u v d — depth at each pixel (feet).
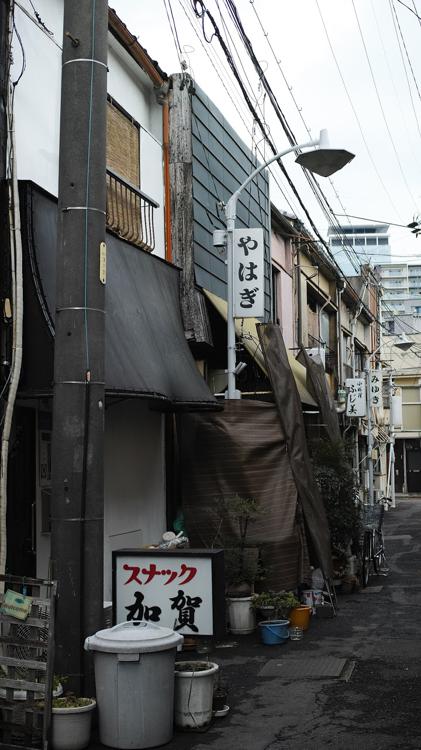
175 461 38.37
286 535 36.35
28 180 24.62
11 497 25.09
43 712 17.92
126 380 25.40
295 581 36.42
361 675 25.86
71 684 19.66
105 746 18.70
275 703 22.74
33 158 27.55
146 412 36.29
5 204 23.91
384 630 33.47
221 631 22.82
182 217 39.68
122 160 35.78
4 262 23.63
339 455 47.03
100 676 18.80
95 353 20.51
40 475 26.84
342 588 44.93
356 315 97.76
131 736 18.47
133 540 33.60
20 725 18.07
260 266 40.52
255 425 37.29
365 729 20.24
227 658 28.53
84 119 20.88
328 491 44.86
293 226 66.49
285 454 37.68
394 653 28.94
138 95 38.99
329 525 44.52
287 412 38.14
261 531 35.88
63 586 19.83
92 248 20.67
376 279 126.82
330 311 86.94
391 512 116.57
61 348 20.40
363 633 32.91
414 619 36.09
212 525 35.88
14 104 26.45
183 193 39.86
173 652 19.44
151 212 37.58
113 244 30.83
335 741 19.33
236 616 32.45
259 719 21.22
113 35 35.17
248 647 30.30
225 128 46.93
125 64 37.24
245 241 40.81
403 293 319.47
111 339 26.08
